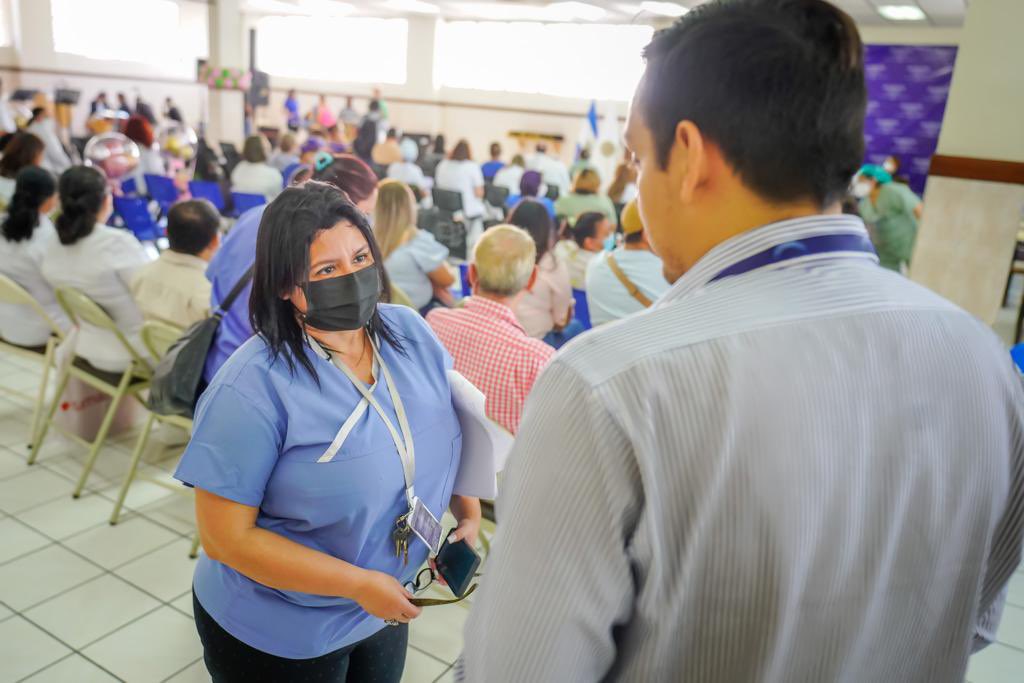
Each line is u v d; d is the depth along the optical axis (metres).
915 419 0.55
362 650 1.23
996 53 4.22
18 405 3.39
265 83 13.01
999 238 4.40
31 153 4.01
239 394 0.99
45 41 12.20
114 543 2.47
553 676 0.56
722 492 0.52
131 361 2.67
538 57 12.72
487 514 2.03
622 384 0.53
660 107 0.58
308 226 0.99
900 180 7.89
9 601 2.16
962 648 0.64
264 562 1.00
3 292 2.71
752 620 0.55
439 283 3.04
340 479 1.03
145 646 2.03
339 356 1.08
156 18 13.59
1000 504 0.62
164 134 8.66
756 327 0.53
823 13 0.55
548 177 8.66
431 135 13.61
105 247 2.62
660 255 0.64
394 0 11.44
